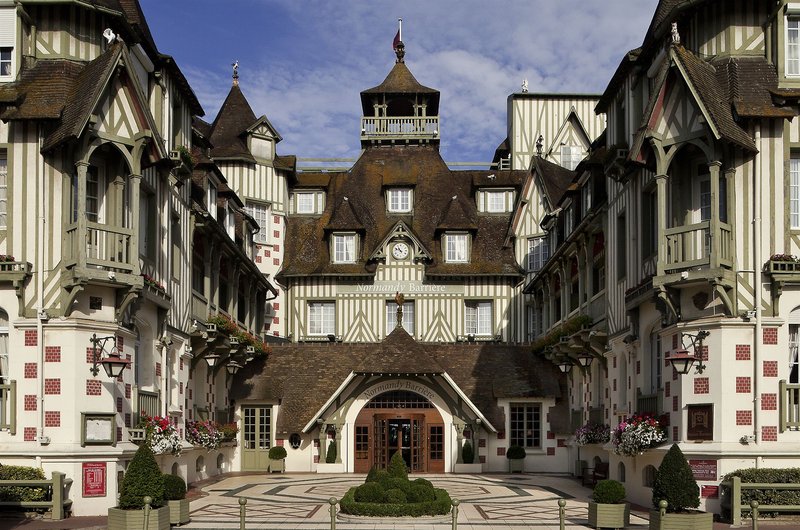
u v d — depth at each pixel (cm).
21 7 1833
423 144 4512
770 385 1711
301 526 1644
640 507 1947
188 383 2434
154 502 1537
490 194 4281
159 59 2158
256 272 3366
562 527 1371
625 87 2248
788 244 1744
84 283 1725
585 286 2688
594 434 2495
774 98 1770
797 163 1788
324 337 3950
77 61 1866
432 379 3048
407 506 1745
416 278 3975
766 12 1834
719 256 1695
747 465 1691
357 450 3045
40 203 1769
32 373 1730
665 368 1848
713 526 1603
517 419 3156
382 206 4266
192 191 2531
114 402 1784
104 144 1806
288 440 3150
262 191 4100
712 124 1695
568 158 4638
